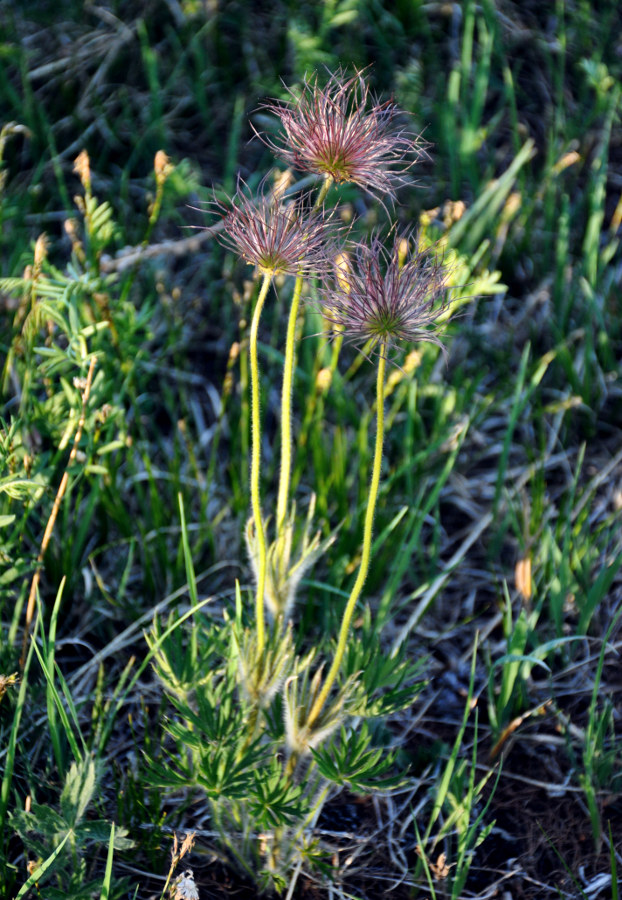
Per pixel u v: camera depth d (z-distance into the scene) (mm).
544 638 2674
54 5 4449
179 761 1869
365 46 4277
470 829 1965
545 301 3572
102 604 2699
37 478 2125
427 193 3852
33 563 2188
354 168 1687
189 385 3404
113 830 1749
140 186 3908
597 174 3812
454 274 2209
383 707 1963
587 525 2895
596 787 2303
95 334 2557
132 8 4383
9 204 3574
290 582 1941
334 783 1962
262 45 4281
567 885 2146
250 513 2875
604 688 2588
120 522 2732
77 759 1971
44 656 2059
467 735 2484
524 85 4316
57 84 4176
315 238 1667
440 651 2713
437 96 4098
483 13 4312
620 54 4414
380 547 2748
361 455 2807
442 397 3072
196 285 3678
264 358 3359
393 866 2178
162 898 1849
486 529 3041
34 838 1968
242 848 2070
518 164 3412
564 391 3369
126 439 2521
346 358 3338
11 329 2945
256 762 1928
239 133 3959
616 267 3709
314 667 2506
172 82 4129
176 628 2049
